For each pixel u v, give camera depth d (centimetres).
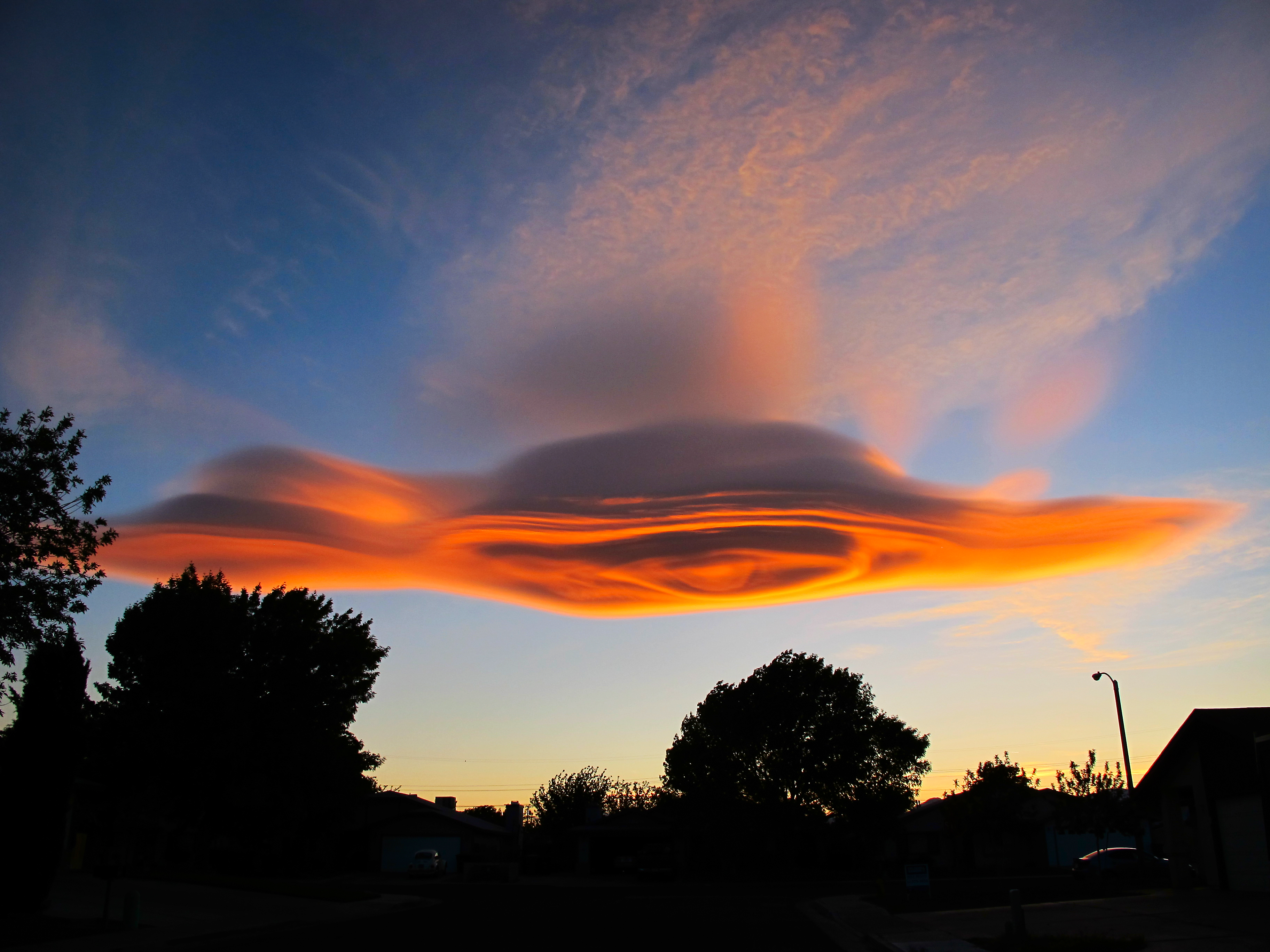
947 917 2414
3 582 2556
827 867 6806
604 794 8681
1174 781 2888
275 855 6103
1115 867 3900
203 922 2444
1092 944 1622
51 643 2552
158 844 5650
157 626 4947
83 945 1947
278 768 4997
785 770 6400
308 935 2205
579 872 6475
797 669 6556
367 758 6381
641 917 2702
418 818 6362
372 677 5388
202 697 4766
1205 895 2503
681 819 6469
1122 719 4241
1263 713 2692
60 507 2647
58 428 2705
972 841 6297
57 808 2461
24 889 2378
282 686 5134
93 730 4831
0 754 2470
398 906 3189
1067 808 5294
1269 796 2242
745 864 6662
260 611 5234
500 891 4241
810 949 1884
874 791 6356
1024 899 2969
